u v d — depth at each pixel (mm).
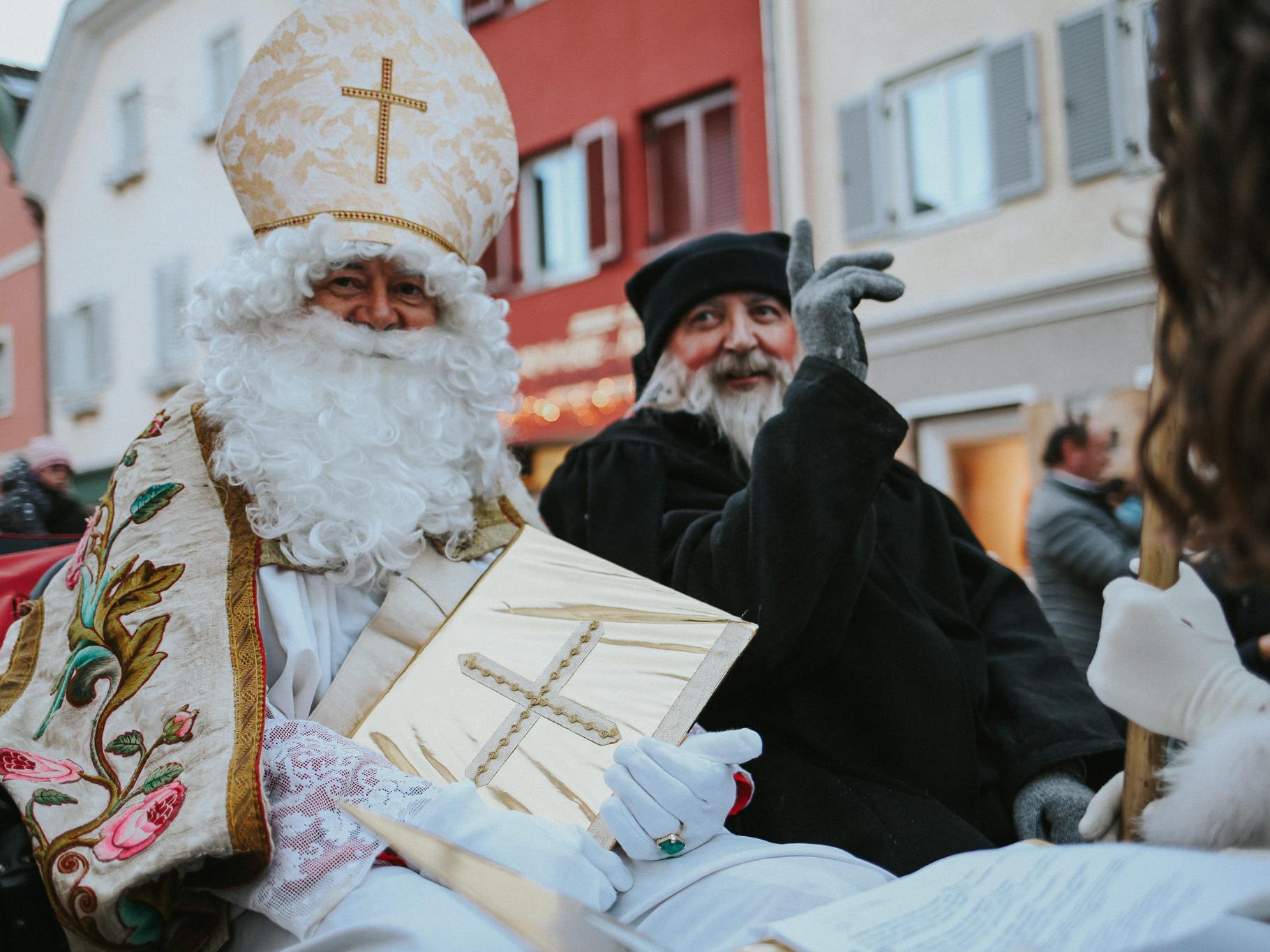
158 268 13500
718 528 1991
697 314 2447
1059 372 8602
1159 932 848
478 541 2035
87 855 1449
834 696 2033
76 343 14609
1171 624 1271
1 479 3348
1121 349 8336
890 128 9516
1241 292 813
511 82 11906
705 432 2414
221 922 1503
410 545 1973
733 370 2410
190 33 13188
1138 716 1283
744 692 2025
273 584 1822
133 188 13906
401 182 2070
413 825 1449
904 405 9367
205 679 1648
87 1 13984
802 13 9906
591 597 1898
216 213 12859
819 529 1868
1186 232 854
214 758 1521
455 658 1821
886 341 9430
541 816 1620
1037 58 8734
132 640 1722
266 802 1462
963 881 1023
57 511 3391
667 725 1710
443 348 2102
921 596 2189
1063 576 3332
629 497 2260
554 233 11703
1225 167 815
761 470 1916
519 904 1101
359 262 2055
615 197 11070
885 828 1878
